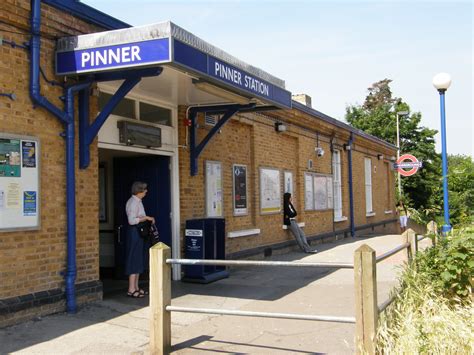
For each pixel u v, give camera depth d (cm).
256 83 865
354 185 2066
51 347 562
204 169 1074
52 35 699
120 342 587
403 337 499
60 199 706
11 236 636
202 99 948
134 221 813
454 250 701
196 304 779
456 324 545
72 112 721
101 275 1032
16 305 631
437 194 3866
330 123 1773
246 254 1210
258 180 1303
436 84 1280
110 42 670
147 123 902
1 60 634
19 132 653
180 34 656
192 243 962
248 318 701
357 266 484
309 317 493
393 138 4066
